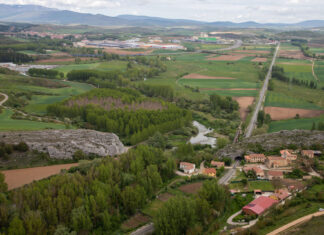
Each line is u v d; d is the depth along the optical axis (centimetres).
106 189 12988
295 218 11781
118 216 12644
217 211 12962
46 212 11238
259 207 12800
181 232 11688
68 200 11869
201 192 13338
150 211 13350
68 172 15488
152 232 11925
